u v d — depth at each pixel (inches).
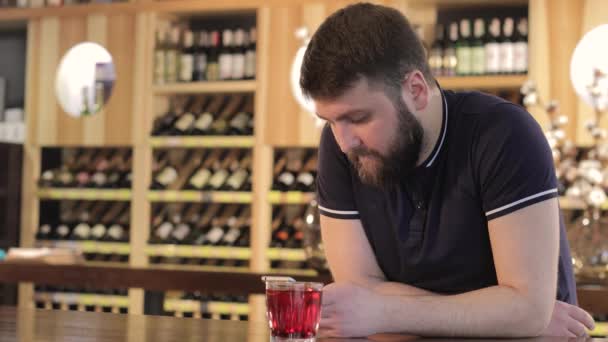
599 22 171.5
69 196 205.9
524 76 176.6
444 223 63.6
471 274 64.4
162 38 203.5
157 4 200.5
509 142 59.9
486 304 57.6
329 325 56.0
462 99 63.9
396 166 59.3
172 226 201.3
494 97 63.9
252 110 205.6
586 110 171.3
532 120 61.7
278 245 189.8
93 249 202.8
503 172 59.7
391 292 65.9
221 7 195.5
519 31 184.2
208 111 205.3
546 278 58.7
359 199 67.2
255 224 190.1
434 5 188.4
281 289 51.1
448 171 63.1
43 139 208.4
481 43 183.5
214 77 200.5
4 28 223.5
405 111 57.6
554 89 173.6
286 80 190.2
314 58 56.6
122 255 210.5
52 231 211.6
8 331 58.1
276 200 189.2
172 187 205.5
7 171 206.7
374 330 56.2
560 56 173.5
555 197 60.1
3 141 207.9
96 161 214.2
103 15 204.5
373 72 56.1
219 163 203.9
